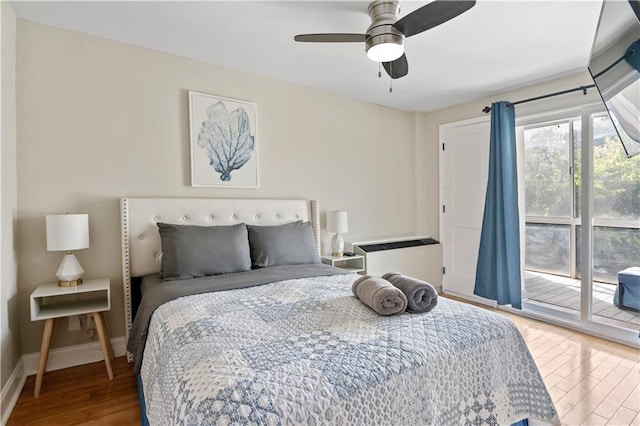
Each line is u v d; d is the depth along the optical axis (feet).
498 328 4.77
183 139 8.99
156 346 4.74
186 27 7.47
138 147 8.38
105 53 7.95
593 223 9.87
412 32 6.07
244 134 9.86
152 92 8.55
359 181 12.71
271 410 2.84
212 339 4.10
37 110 7.22
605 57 3.78
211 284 6.75
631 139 4.21
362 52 8.71
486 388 4.37
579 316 10.05
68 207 7.57
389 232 13.65
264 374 3.26
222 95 9.55
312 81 10.78
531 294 12.62
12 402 6.02
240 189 9.95
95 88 7.84
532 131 14.57
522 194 11.94
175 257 7.47
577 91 9.75
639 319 9.14
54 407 6.00
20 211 7.05
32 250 7.18
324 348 3.86
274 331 4.38
